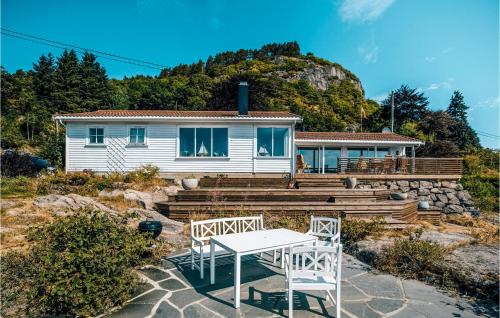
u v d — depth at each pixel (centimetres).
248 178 1221
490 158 3094
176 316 328
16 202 782
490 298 369
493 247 530
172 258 547
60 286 311
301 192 923
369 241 591
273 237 442
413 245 481
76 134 1347
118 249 392
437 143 2944
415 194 1422
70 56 4547
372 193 963
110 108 4194
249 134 1357
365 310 343
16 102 3362
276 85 4703
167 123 1354
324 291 401
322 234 520
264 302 367
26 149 2388
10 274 387
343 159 1625
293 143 1355
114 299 349
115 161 1346
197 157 1347
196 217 778
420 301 368
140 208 851
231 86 3300
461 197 1437
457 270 415
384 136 1942
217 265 516
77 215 410
